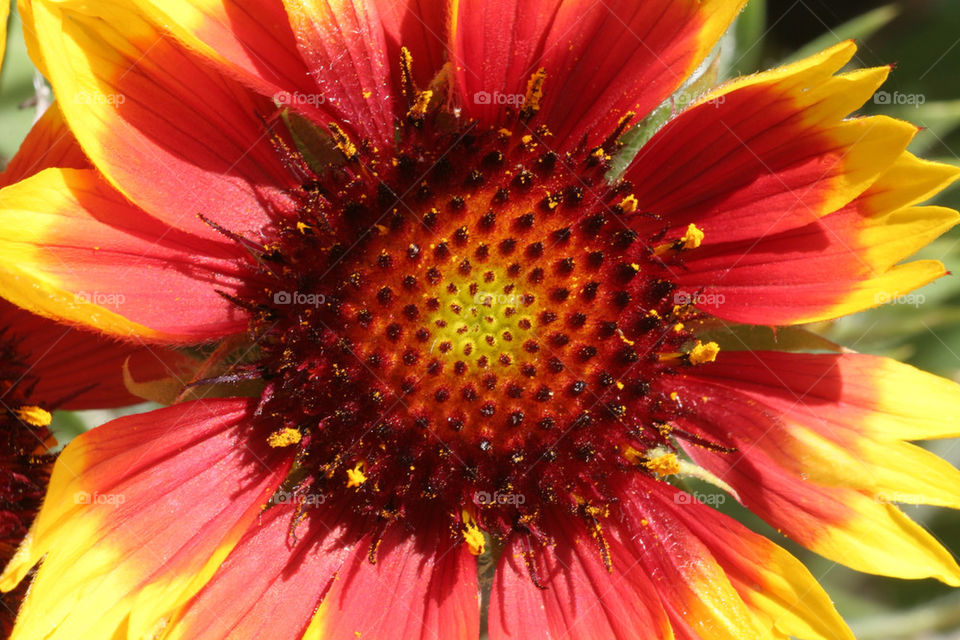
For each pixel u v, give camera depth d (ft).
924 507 0.62
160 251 0.45
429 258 0.45
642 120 0.47
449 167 0.45
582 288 0.45
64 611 0.42
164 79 0.45
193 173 0.45
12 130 0.55
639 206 0.48
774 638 0.45
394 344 0.45
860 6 0.68
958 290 0.60
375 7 0.46
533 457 0.45
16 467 0.47
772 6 0.68
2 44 0.45
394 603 0.45
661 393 0.46
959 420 0.45
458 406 0.45
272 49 0.46
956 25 0.68
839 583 0.65
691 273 0.47
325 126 0.45
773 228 0.47
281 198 0.47
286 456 0.46
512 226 0.45
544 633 0.45
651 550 0.46
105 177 0.44
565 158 0.46
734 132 0.46
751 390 0.47
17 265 0.41
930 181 0.46
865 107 0.61
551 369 0.45
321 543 0.46
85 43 0.44
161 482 0.44
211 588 0.45
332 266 0.45
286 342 0.45
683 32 0.46
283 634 0.45
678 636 0.46
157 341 0.44
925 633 0.63
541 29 0.46
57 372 0.48
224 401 0.46
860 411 0.46
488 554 0.46
